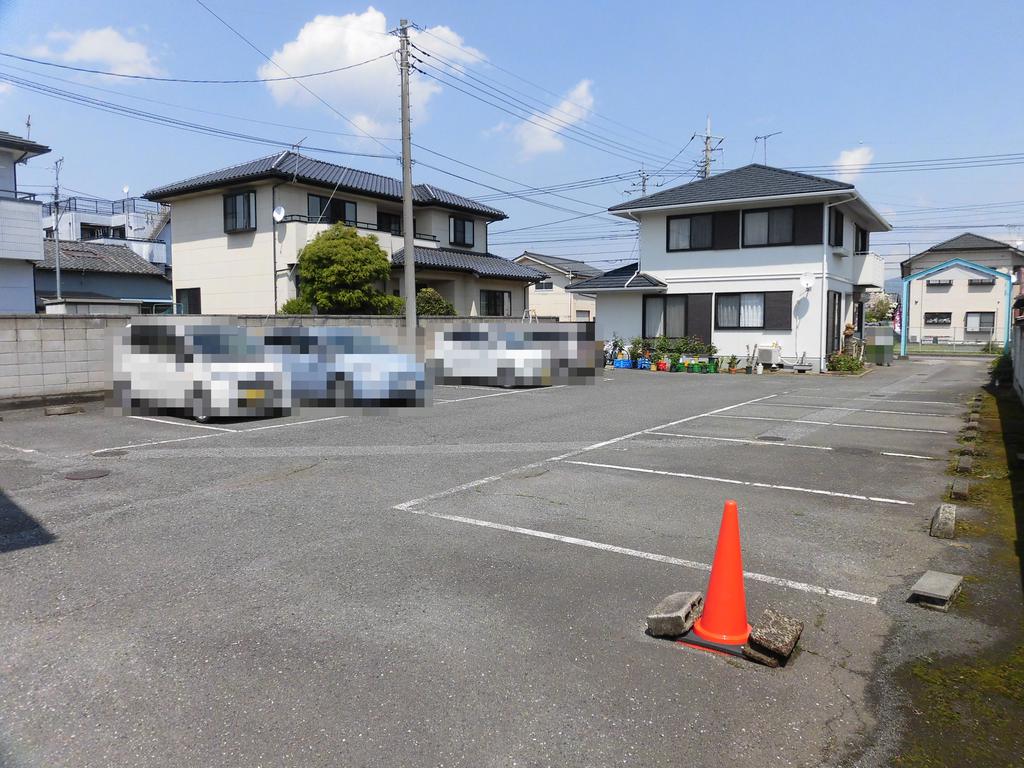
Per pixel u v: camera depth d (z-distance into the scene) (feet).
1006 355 66.64
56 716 8.72
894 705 9.07
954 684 9.56
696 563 14.08
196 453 24.39
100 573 13.39
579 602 12.17
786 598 12.43
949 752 8.10
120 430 28.76
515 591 12.62
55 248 82.58
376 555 14.40
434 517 17.12
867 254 75.00
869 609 11.98
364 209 77.00
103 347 35.29
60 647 10.48
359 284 61.98
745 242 65.00
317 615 11.57
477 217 90.89
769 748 8.18
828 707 9.02
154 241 105.91
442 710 8.87
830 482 20.68
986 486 20.02
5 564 13.84
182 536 15.55
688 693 9.33
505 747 8.15
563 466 22.75
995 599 12.35
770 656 10.06
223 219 71.51
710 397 42.11
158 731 8.43
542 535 15.78
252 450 24.97
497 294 88.33
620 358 68.90
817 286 61.46
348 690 9.32
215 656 10.21
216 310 72.69
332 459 23.58
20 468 22.00
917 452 25.03
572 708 8.94
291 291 66.54
